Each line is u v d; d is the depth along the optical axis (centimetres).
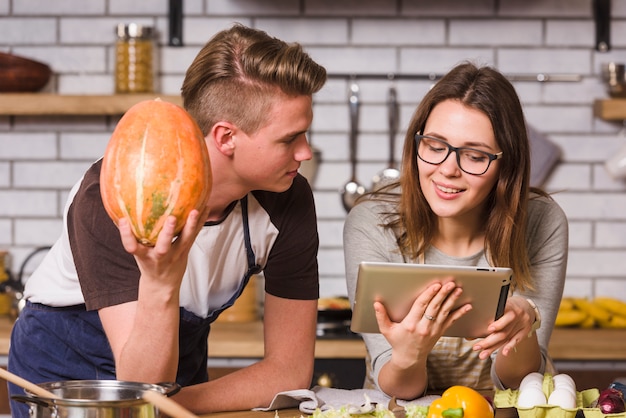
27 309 203
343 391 189
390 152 371
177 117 139
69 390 138
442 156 195
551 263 217
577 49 373
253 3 370
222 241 185
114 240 165
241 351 315
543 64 373
